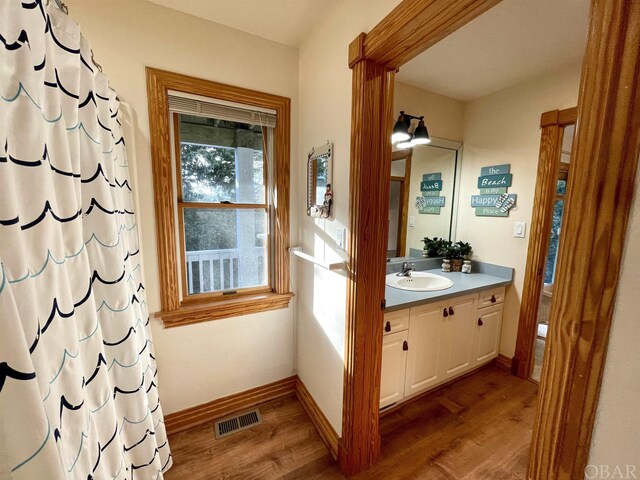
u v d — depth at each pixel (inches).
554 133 75.7
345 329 53.0
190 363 65.7
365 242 48.3
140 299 50.1
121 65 52.3
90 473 26.1
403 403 74.5
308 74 64.6
